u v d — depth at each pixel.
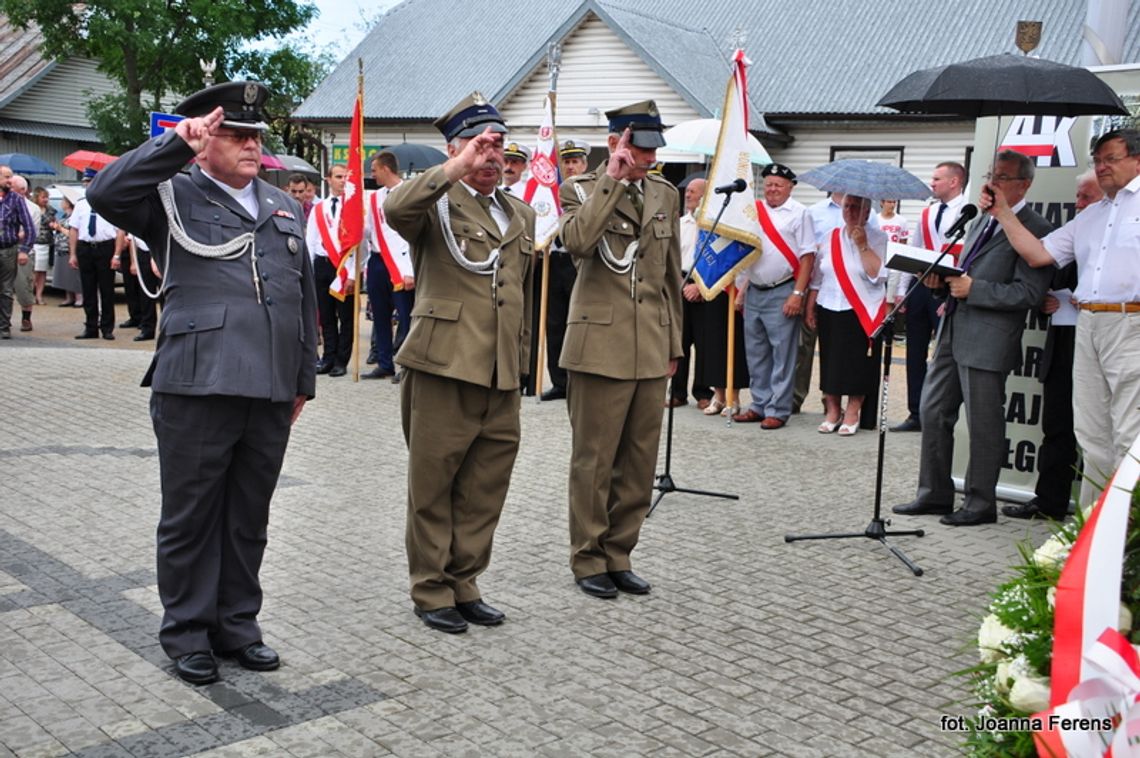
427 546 4.68
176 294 3.99
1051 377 6.70
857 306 8.52
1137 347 5.82
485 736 3.71
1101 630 1.98
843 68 19.72
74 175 31.16
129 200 3.75
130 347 13.27
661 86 19.45
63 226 17.59
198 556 4.05
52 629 4.46
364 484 6.98
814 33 20.62
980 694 2.43
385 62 24.03
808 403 10.98
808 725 3.89
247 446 4.12
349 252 10.66
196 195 4.00
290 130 24.06
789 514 6.67
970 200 7.11
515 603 5.00
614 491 5.24
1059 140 6.78
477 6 24.64
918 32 19.84
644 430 5.18
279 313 4.07
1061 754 1.98
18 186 15.75
